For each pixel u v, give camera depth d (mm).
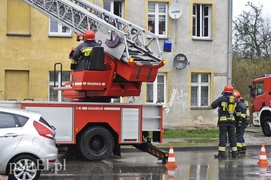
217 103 15281
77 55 14445
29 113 10523
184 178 11430
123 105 14148
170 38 24688
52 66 23078
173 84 24688
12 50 22734
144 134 14445
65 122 13602
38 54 22969
